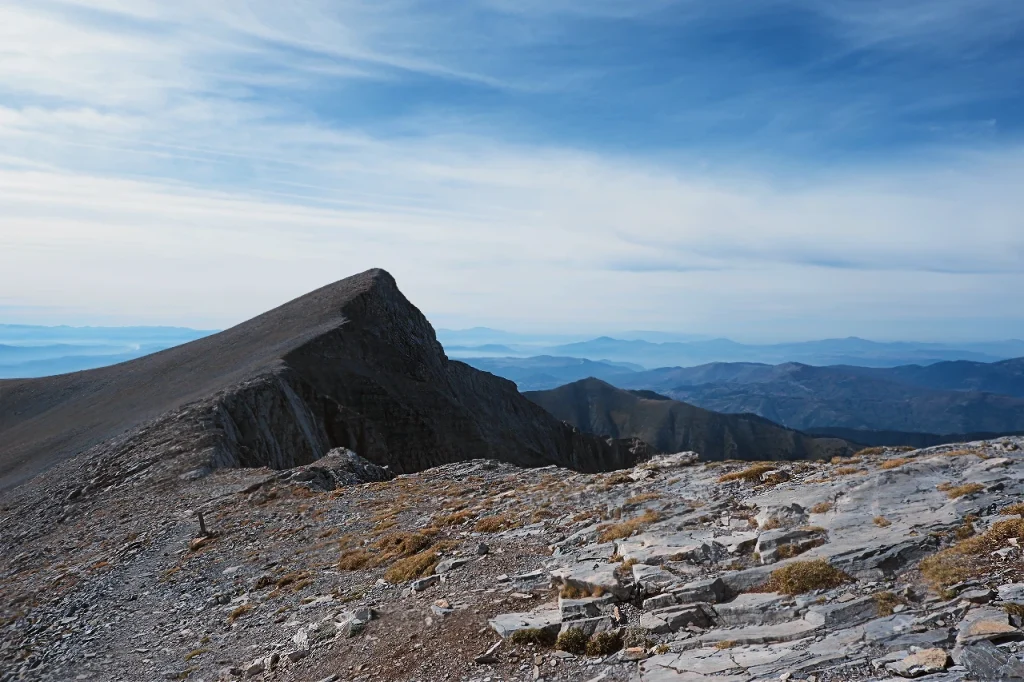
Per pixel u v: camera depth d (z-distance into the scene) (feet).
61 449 277.44
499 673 41.32
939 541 43.32
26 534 158.71
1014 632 30.89
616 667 38.24
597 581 48.75
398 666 46.09
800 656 33.83
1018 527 41.32
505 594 53.83
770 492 67.05
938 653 30.50
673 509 66.64
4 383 573.33
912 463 63.46
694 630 40.78
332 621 59.82
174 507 142.82
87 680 64.28
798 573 42.73
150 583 94.53
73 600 93.86
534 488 99.76
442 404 404.16
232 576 87.86
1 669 74.08
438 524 86.38
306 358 362.74
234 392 250.16
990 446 68.80
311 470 150.10
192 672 59.06
